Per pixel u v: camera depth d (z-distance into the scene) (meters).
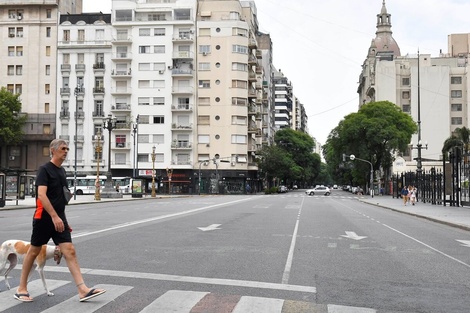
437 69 103.12
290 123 181.75
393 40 131.50
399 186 66.06
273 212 29.72
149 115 83.25
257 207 35.97
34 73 81.81
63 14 83.12
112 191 58.34
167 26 83.38
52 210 6.74
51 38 82.44
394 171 81.69
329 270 9.92
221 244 13.65
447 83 102.62
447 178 40.53
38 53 82.00
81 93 82.12
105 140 82.12
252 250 12.53
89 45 82.62
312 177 146.38
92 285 8.13
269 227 19.28
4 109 75.44
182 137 83.62
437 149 102.12
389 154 81.12
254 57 93.12
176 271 9.48
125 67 83.50
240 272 9.47
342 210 34.53
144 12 83.94
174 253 11.84
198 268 9.83
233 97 84.81
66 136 81.81
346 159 82.44
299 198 63.16
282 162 98.06
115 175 83.62
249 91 90.19
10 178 39.41
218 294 7.59
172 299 7.22
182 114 83.69
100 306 6.77
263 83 108.69
